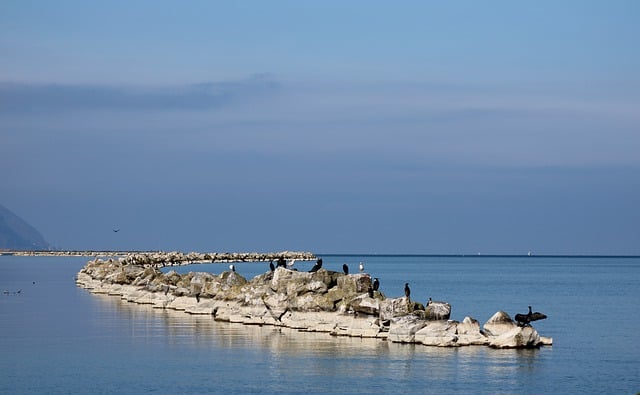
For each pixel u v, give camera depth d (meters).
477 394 61.97
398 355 75.88
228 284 115.19
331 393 61.97
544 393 62.66
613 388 64.38
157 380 65.81
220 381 65.62
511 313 123.19
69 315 110.69
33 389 62.84
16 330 93.94
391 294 164.88
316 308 94.38
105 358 75.06
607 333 96.88
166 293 126.00
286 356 75.62
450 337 81.06
